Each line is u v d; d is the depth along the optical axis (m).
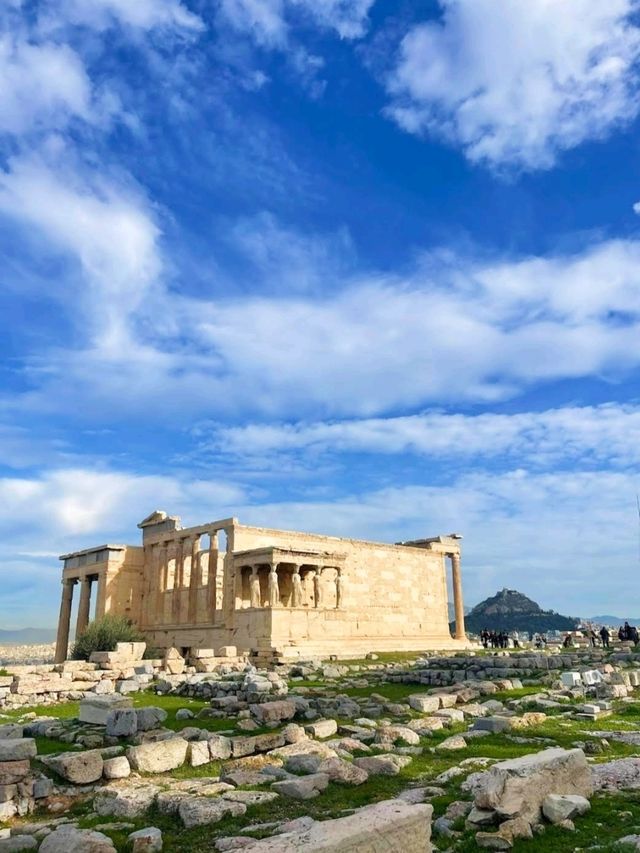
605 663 35.38
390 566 64.81
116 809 12.69
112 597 60.09
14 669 34.81
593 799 11.79
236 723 21.88
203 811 11.86
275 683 29.08
